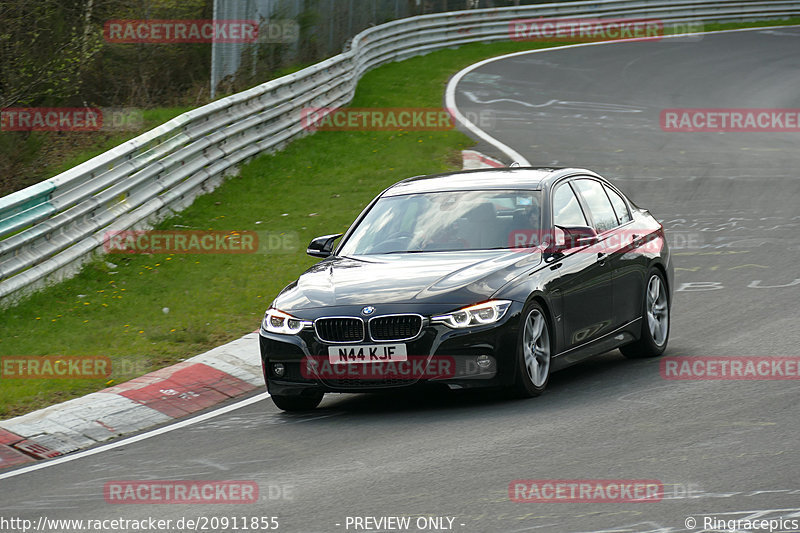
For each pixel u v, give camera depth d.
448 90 97.00
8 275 43.50
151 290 45.53
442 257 29.41
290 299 28.92
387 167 66.88
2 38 70.94
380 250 30.66
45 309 43.34
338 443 25.28
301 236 52.78
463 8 134.88
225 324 40.09
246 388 32.97
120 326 40.72
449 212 31.14
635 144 75.56
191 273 47.72
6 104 73.38
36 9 73.00
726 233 51.06
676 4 145.00
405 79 101.50
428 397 29.92
